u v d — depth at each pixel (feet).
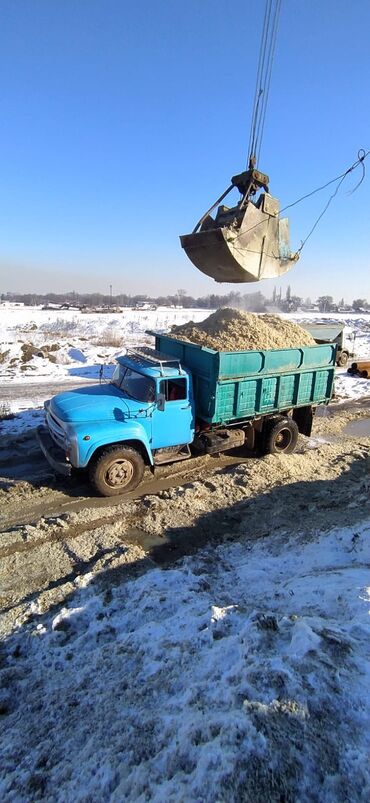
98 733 8.78
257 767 6.66
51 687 10.74
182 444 25.76
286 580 15.60
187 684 9.47
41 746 8.81
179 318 142.31
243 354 25.54
